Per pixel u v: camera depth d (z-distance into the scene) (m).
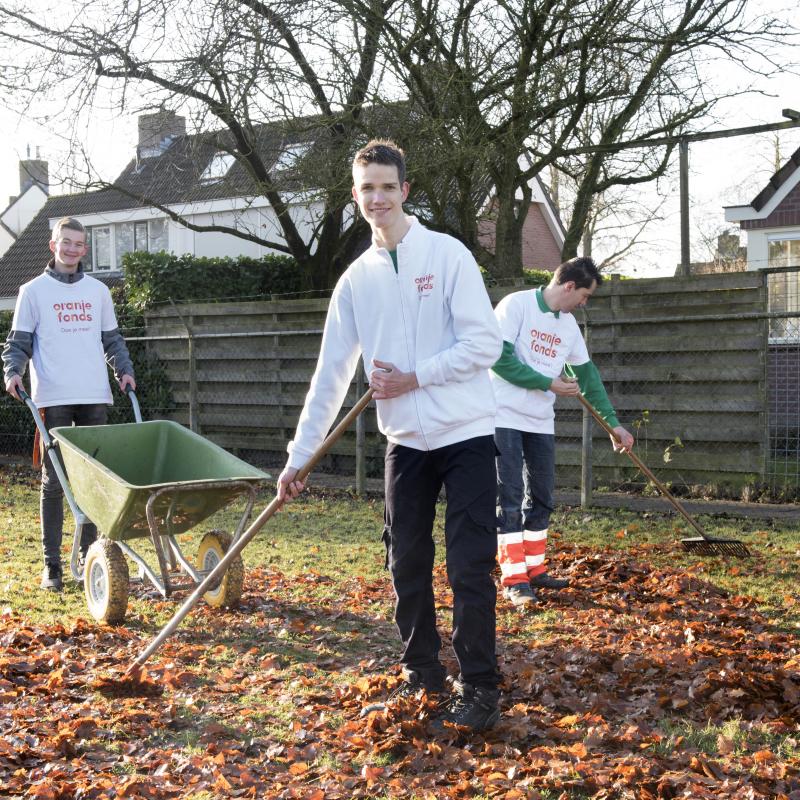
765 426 9.16
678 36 11.05
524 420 5.39
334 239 16.08
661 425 9.65
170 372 13.15
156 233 26.91
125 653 4.25
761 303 9.14
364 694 3.68
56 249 5.82
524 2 10.82
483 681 3.33
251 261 16.80
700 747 3.23
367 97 11.77
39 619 4.91
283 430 12.31
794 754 3.16
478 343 3.26
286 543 7.39
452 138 11.27
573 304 5.43
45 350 5.72
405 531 3.46
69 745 3.18
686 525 7.91
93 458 5.03
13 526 8.01
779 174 16.05
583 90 11.45
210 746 3.24
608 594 5.53
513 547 5.32
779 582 5.81
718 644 4.34
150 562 6.58
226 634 4.66
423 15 10.93
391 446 3.49
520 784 2.93
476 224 12.92
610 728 3.38
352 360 3.62
